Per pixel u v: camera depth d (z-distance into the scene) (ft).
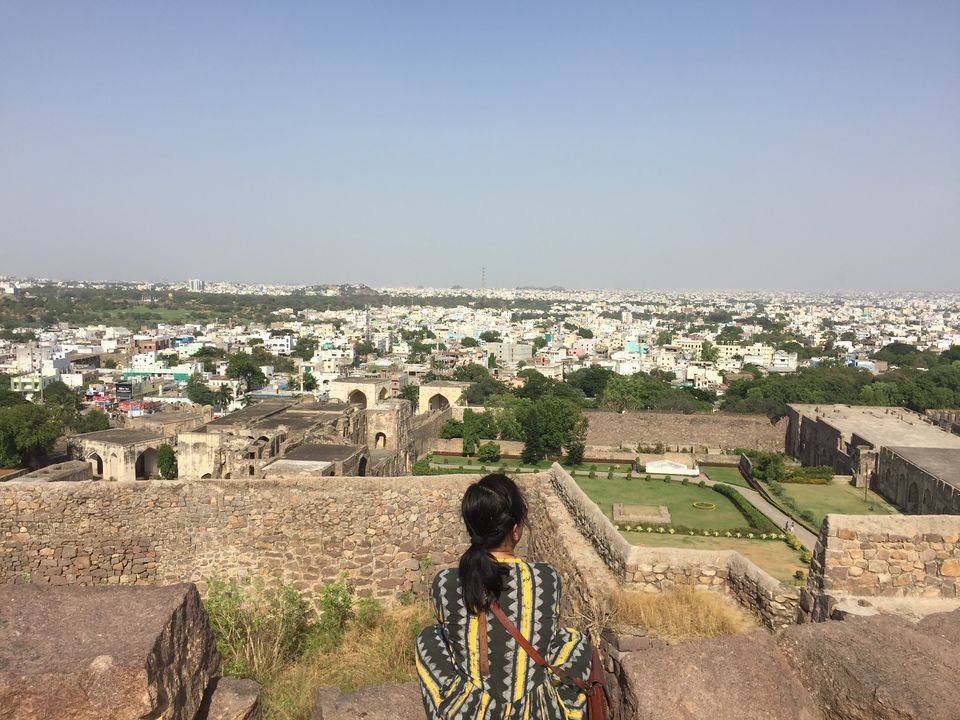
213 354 581.94
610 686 17.12
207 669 18.99
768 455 204.44
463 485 39.37
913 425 222.89
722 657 14.80
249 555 37.58
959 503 134.31
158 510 37.55
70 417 241.96
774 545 138.00
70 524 37.01
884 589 26.05
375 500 38.17
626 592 30.27
